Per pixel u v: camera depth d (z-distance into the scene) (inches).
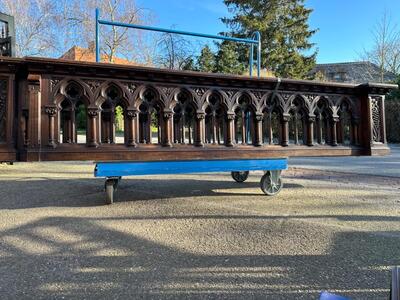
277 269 105.2
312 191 234.7
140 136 192.5
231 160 195.3
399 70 1207.6
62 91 145.1
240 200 203.6
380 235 136.6
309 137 193.8
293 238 133.6
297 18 1279.5
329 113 198.8
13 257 116.0
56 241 131.3
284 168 213.0
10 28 169.0
